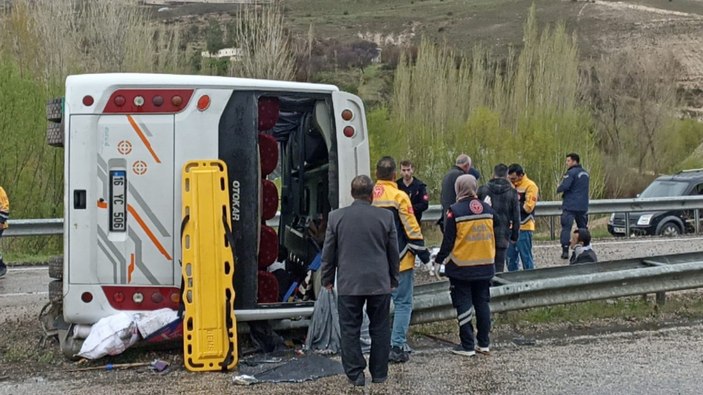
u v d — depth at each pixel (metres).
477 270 7.63
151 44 34.84
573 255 11.30
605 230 21.25
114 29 33.28
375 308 6.83
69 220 7.24
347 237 6.82
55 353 7.64
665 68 49.62
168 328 7.25
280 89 7.55
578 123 32.50
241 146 7.40
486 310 7.79
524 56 38.84
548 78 37.38
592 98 49.19
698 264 9.48
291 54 43.44
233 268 7.24
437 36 94.69
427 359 7.60
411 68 39.62
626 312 9.40
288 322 8.09
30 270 13.83
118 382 6.80
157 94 7.28
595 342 8.19
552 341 8.27
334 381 6.82
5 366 7.29
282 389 6.59
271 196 7.77
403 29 100.56
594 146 32.72
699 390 6.53
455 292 7.79
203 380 6.85
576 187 13.92
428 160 32.91
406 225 7.44
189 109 7.30
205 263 7.14
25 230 15.23
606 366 7.26
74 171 7.22
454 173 10.30
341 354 6.85
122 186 7.27
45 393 6.51
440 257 7.68
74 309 7.28
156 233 7.28
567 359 7.53
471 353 7.68
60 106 7.59
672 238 17.98
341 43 82.88
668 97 47.97
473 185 7.76
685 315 9.45
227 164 7.37
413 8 112.00
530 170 30.77
